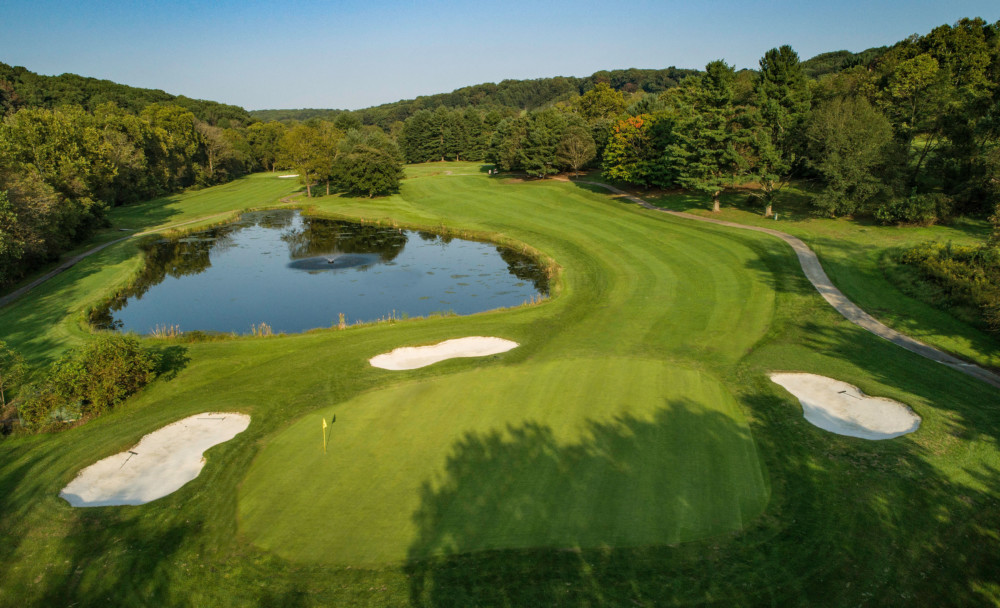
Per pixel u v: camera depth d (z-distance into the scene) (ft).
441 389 75.51
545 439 61.41
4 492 56.39
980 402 70.03
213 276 164.14
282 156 321.11
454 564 43.70
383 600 40.68
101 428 69.26
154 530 48.96
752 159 187.11
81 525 50.16
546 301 123.75
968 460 57.16
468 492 52.37
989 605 40.37
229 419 70.23
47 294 136.26
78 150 208.33
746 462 56.90
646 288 127.03
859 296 110.22
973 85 190.19
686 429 63.57
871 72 238.89
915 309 101.30
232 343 98.63
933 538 46.50
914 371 79.71
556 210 224.74
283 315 128.47
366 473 56.03
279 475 56.24
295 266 173.17
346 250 194.39
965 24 247.09
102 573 44.47
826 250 139.13
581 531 46.91
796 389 76.54
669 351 90.02
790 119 191.42
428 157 463.83
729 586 41.42
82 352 75.92
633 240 169.17
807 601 40.27
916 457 57.72
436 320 112.06
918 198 147.95
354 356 89.66
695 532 46.75
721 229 168.66
